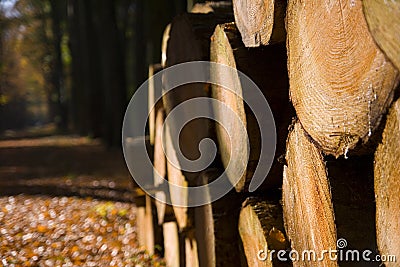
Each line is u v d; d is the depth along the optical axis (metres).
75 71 36.91
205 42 4.17
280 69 3.37
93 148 28.11
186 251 4.95
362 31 1.88
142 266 6.52
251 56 3.41
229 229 3.90
